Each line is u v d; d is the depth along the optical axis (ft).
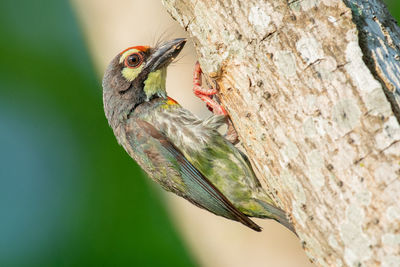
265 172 25.32
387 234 20.71
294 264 38.04
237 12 25.04
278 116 23.84
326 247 22.49
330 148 22.13
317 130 22.50
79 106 58.34
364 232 21.21
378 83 21.68
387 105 21.36
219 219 41.11
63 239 56.34
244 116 25.52
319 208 22.50
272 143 24.22
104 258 54.80
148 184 55.21
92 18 45.24
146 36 42.29
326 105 22.40
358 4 23.52
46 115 59.21
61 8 55.83
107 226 55.47
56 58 57.00
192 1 26.71
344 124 21.94
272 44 23.95
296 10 23.62
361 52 22.31
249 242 39.22
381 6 24.67
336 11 23.03
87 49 52.65
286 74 23.52
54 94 58.34
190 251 43.88
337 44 22.67
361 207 21.29
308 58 23.00
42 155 58.85
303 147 22.93
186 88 40.60
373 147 21.27
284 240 38.55
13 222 57.62
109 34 44.01
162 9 42.45
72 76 57.52
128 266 52.85
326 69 22.61
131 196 55.31
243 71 25.05
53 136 58.75
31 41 56.95
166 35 41.93
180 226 45.24
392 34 24.06
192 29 27.07
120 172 56.75
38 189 58.54
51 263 55.93
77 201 56.85
